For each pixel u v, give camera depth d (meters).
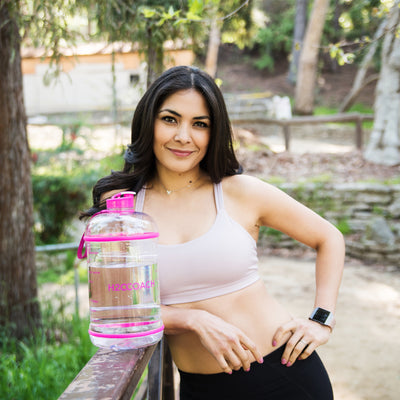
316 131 16.27
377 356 4.61
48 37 3.22
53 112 12.59
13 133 4.23
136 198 1.70
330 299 1.65
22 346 3.93
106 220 1.26
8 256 4.30
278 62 29.91
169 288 1.55
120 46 3.46
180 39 3.29
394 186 8.47
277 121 12.93
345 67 29.47
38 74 13.32
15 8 2.95
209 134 1.60
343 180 9.15
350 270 7.29
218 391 1.60
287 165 10.52
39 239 8.77
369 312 5.68
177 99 1.52
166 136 1.54
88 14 3.32
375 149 10.62
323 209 8.58
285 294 6.29
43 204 8.85
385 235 7.71
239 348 1.41
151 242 1.35
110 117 11.55
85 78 11.05
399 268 7.30
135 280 1.24
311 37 16.80
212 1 2.94
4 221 4.26
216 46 10.84
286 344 1.59
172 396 1.85
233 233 1.59
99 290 1.24
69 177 8.89
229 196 1.67
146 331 1.24
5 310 4.30
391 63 10.52
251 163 10.59
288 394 1.59
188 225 1.62
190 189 1.68
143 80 3.35
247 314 1.59
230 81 28.33
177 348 1.66
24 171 4.35
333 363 4.52
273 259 7.91
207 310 1.56
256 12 18.12
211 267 1.55
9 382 3.49
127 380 1.04
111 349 1.23
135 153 1.65
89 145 9.46
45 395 3.35
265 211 1.68
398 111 10.53
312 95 22.66
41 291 6.66
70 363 3.82
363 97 26.38
